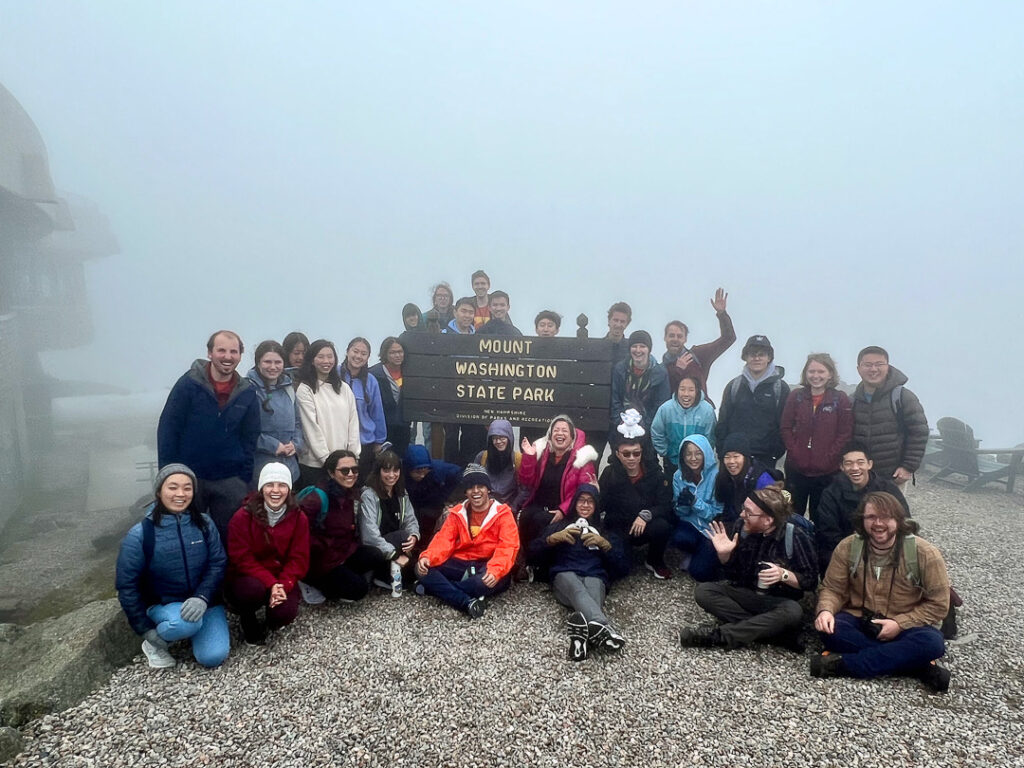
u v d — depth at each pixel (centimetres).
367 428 752
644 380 796
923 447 653
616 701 468
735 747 419
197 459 585
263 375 651
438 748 415
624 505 691
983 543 867
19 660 489
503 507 637
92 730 426
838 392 682
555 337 808
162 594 504
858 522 521
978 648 556
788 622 533
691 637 544
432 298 1060
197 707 452
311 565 604
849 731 436
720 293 839
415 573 645
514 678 496
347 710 452
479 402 827
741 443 636
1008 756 412
